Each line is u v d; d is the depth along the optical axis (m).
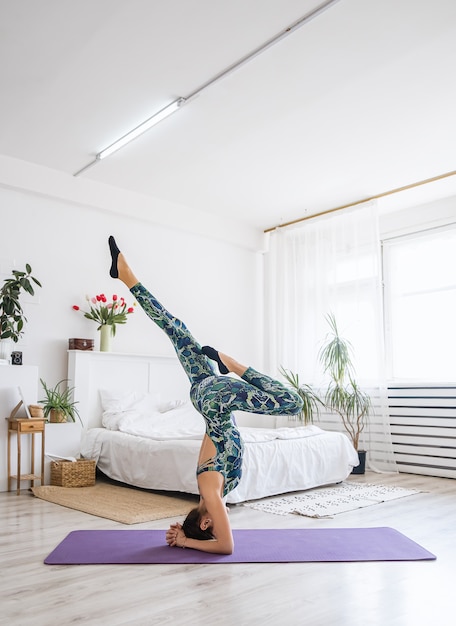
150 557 2.94
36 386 5.11
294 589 2.51
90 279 6.03
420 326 6.66
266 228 7.64
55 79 4.08
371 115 4.60
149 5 3.31
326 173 5.79
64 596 2.40
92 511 4.04
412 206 6.73
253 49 3.73
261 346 7.63
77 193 5.87
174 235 6.81
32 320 5.58
